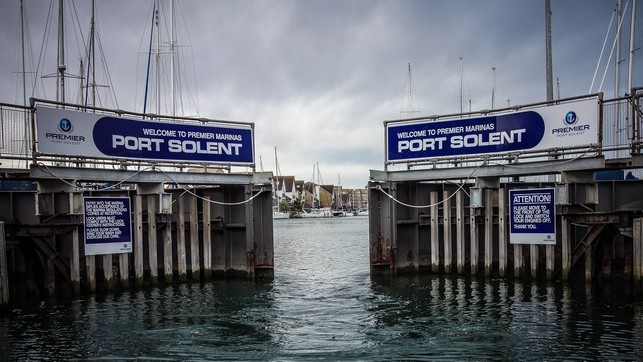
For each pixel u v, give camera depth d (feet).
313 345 38.45
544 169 57.36
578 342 37.76
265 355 36.22
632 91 51.70
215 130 63.87
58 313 48.62
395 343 38.55
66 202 55.16
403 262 69.05
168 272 62.34
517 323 43.16
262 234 66.85
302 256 113.39
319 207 588.50
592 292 53.98
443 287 59.26
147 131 59.00
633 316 44.45
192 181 62.18
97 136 55.47
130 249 57.98
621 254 61.05
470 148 62.34
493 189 63.62
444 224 65.77
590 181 56.03
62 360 35.47
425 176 65.10
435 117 64.18
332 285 64.34
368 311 49.14
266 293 58.54
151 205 60.85
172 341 39.78
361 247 139.64
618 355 34.83
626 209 55.31
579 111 55.06
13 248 56.90
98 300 54.34
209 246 65.16
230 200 68.23
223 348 37.96
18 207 55.88
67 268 55.62
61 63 95.66
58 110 52.75
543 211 57.62
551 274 58.08
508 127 59.72
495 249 65.46
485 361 34.19
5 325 44.37
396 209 67.82
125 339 40.34
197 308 50.88
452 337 39.68
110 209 56.80
